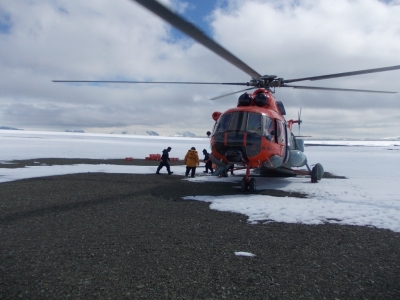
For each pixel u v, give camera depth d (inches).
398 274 141.3
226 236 195.8
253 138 345.1
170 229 209.6
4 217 235.9
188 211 264.5
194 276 135.8
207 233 201.8
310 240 189.8
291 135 477.4
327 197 335.0
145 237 190.9
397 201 310.8
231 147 351.3
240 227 217.3
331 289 125.3
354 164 862.5
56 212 253.8
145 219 235.5
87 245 174.4
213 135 371.6
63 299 113.8
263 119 358.6
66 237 188.5
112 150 1438.2
